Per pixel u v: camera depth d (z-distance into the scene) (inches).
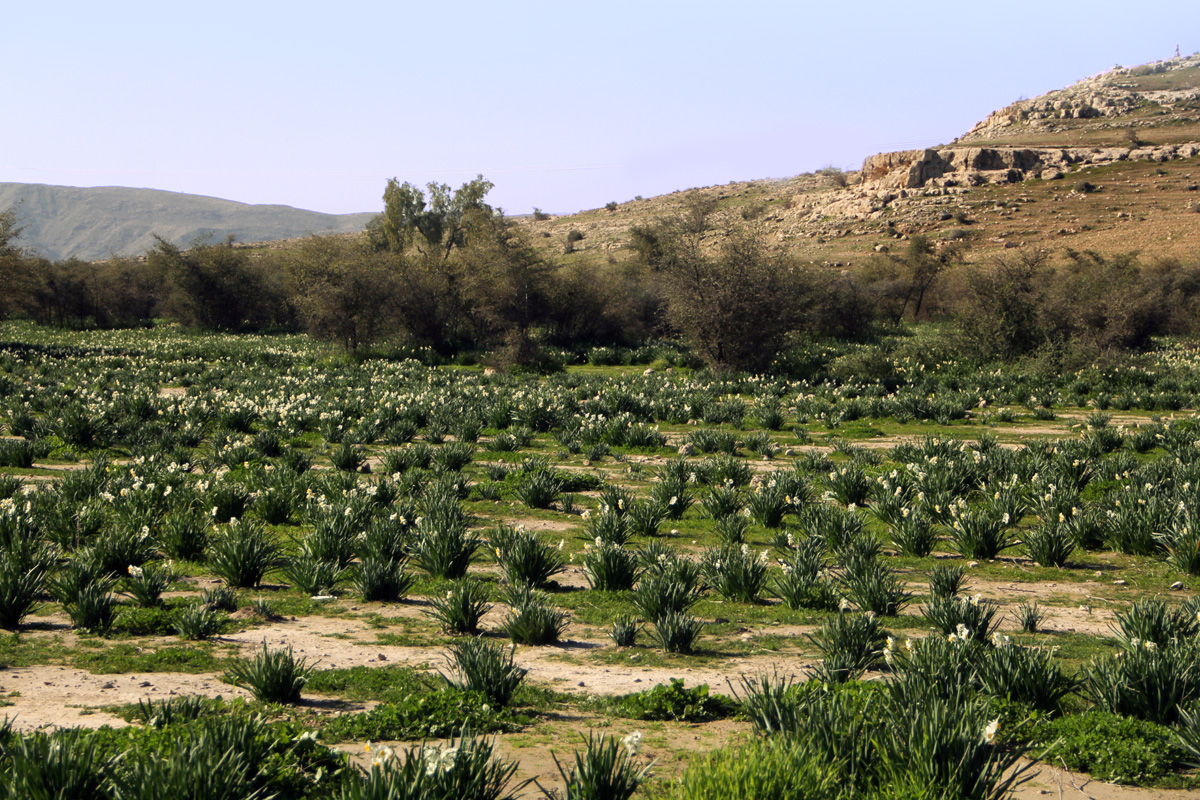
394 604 345.1
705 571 384.5
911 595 346.0
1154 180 3735.2
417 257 2005.4
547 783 172.7
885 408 1056.8
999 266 1574.8
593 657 282.0
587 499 577.9
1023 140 5019.7
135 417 818.8
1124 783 183.3
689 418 1006.4
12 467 608.1
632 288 2097.7
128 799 138.0
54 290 2447.1
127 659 255.3
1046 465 631.2
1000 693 223.1
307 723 203.9
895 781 153.7
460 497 564.4
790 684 229.5
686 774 153.6
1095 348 1393.9
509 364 1583.4
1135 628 267.7
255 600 330.0
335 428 792.9
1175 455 687.7
